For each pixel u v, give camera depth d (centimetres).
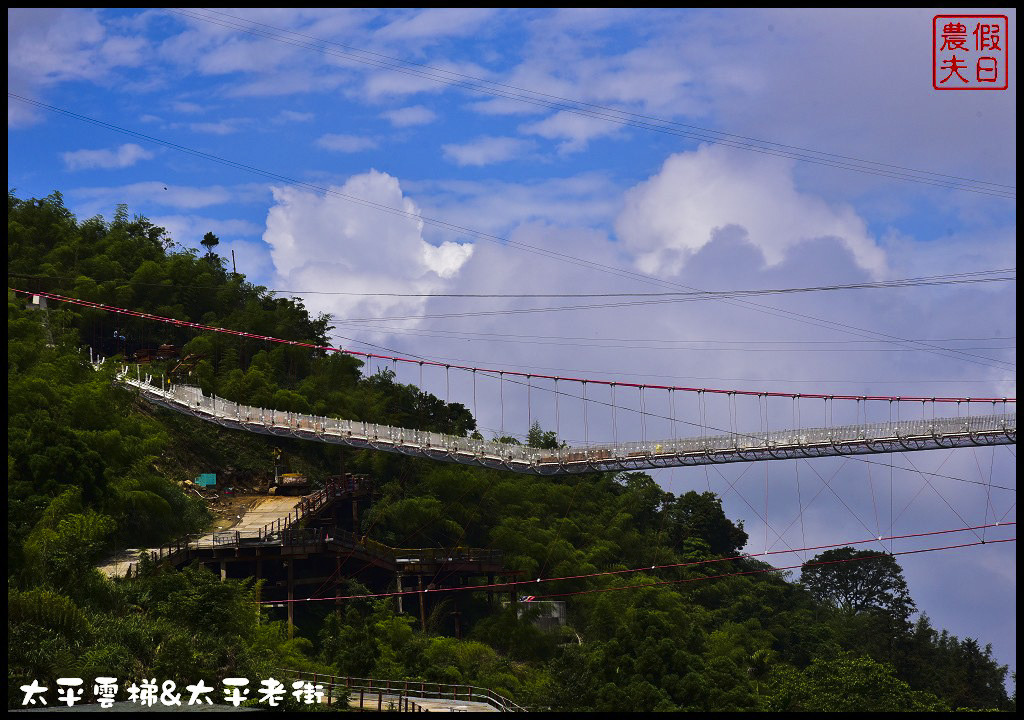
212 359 17250
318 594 10844
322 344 18962
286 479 13700
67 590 7300
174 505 11006
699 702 9188
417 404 17900
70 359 12688
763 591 15500
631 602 12850
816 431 10919
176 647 6438
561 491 15988
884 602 15975
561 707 8412
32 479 9256
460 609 12150
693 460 11506
